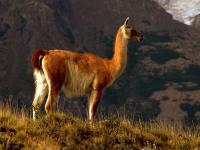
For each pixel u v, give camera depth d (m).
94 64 53.75
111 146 44.69
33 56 52.38
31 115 49.94
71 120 47.44
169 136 49.81
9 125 44.38
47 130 44.69
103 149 43.91
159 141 47.66
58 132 44.84
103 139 44.91
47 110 51.06
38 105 50.53
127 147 44.81
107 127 47.94
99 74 53.75
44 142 43.00
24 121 46.19
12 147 41.28
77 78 52.94
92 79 53.66
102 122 48.62
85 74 53.19
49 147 42.41
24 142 42.41
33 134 44.12
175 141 48.72
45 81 52.53
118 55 55.38
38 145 42.47
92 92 53.75
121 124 48.94
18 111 48.91
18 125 44.62
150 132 49.94
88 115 54.34
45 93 52.66
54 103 51.44
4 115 46.12
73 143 43.38
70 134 44.81
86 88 53.59
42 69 52.34
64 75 52.19
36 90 52.84
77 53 53.69
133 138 46.50
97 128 46.88
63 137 44.41
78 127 45.94
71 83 52.84
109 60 55.31
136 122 51.25
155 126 51.78
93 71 53.56
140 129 49.50
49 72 51.59
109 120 48.69
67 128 45.34
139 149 45.47
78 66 52.91
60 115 47.59
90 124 47.69
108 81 54.47
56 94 51.69
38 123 46.16
